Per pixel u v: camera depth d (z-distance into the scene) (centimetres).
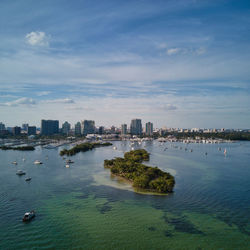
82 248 8050
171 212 11112
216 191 14600
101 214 10788
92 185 15775
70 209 11362
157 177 16638
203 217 10588
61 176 18588
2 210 11188
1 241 8425
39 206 11731
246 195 13825
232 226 9756
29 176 18588
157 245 8281
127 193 13988
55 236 8800
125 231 9231
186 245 8319
